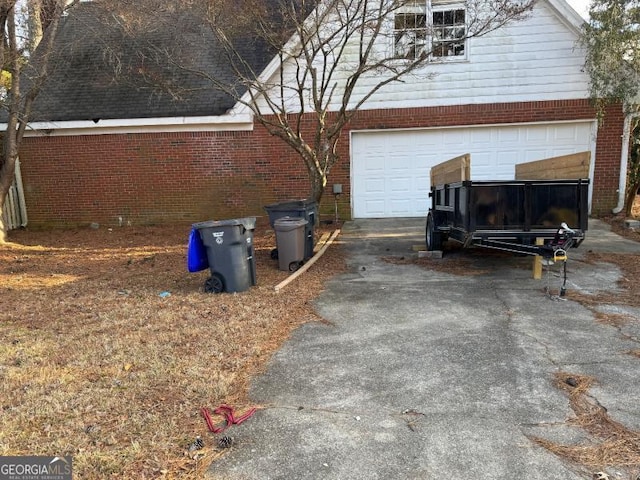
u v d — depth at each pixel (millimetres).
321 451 2635
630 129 10656
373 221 11641
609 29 9484
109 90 12711
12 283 6797
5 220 11953
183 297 5812
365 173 11844
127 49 12555
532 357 3844
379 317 4977
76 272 7539
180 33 10016
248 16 7984
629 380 3404
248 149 11867
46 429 2854
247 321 4844
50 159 12469
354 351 4062
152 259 8438
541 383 3387
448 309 5184
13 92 9938
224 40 7973
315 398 3244
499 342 4184
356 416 3000
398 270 7102
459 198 6504
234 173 11984
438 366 3719
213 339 4355
